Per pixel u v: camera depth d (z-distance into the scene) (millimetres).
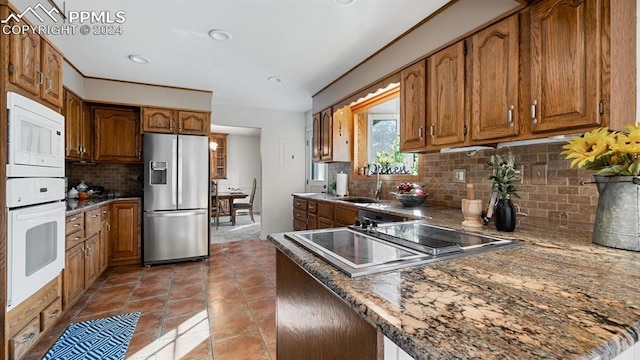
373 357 680
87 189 3555
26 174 1624
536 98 1445
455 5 1904
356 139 3799
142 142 3602
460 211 2164
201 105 3873
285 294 1273
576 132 1308
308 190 5270
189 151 3688
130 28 2242
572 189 1555
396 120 3508
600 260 936
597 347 457
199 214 3727
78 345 1867
